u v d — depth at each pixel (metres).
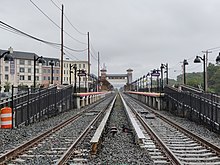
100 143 12.91
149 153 11.70
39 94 24.42
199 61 32.59
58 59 128.88
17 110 20.05
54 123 22.61
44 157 10.91
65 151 11.52
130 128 19.27
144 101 57.59
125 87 182.25
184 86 34.50
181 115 28.92
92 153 11.31
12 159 10.52
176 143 14.27
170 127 20.88
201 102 22.00
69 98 39.09
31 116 22.50
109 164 9.80
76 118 27.47
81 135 15.60
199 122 22.38
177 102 30.81
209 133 17.88
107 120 21.55
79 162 10.09
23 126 20.34
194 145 13.73
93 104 53.31
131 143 14.30
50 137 15.83
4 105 19.91
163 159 10.72
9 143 14.00
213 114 18.67
